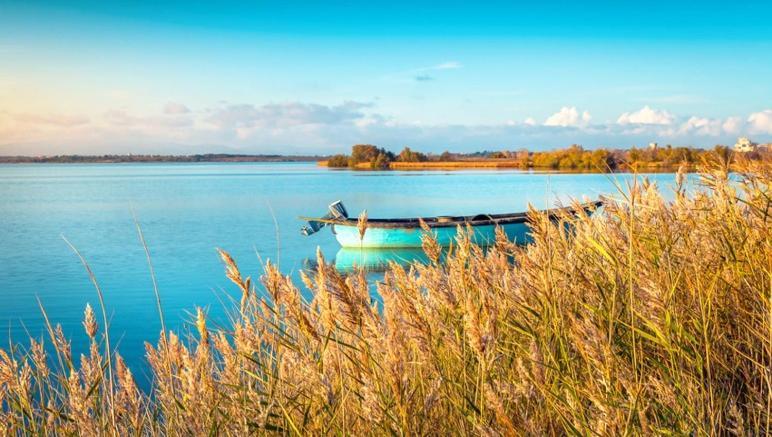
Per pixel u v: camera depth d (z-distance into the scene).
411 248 29.22
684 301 3.74
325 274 2.91
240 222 48.06
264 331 3.70
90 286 23.11
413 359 3.35
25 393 3.40
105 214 55.53
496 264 4.32
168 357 3.86
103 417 3.31
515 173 176.12
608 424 2.56
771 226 4.52
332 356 3.07
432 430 2.98
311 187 105.81
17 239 38.31
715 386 3.24
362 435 3.00
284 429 3.02
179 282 23.73
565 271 4.07
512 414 3.01
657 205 4.56
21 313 18.66
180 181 140.12
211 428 3.18
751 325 3.72
